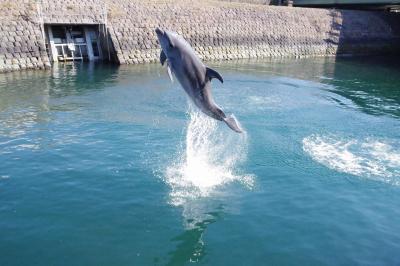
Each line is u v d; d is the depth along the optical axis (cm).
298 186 1132
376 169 1278
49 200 1019
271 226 917
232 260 797
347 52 5312
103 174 1173
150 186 1102
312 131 1686
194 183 1132
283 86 2795
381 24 5788
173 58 927
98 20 3512
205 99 948
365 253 823
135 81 2755
